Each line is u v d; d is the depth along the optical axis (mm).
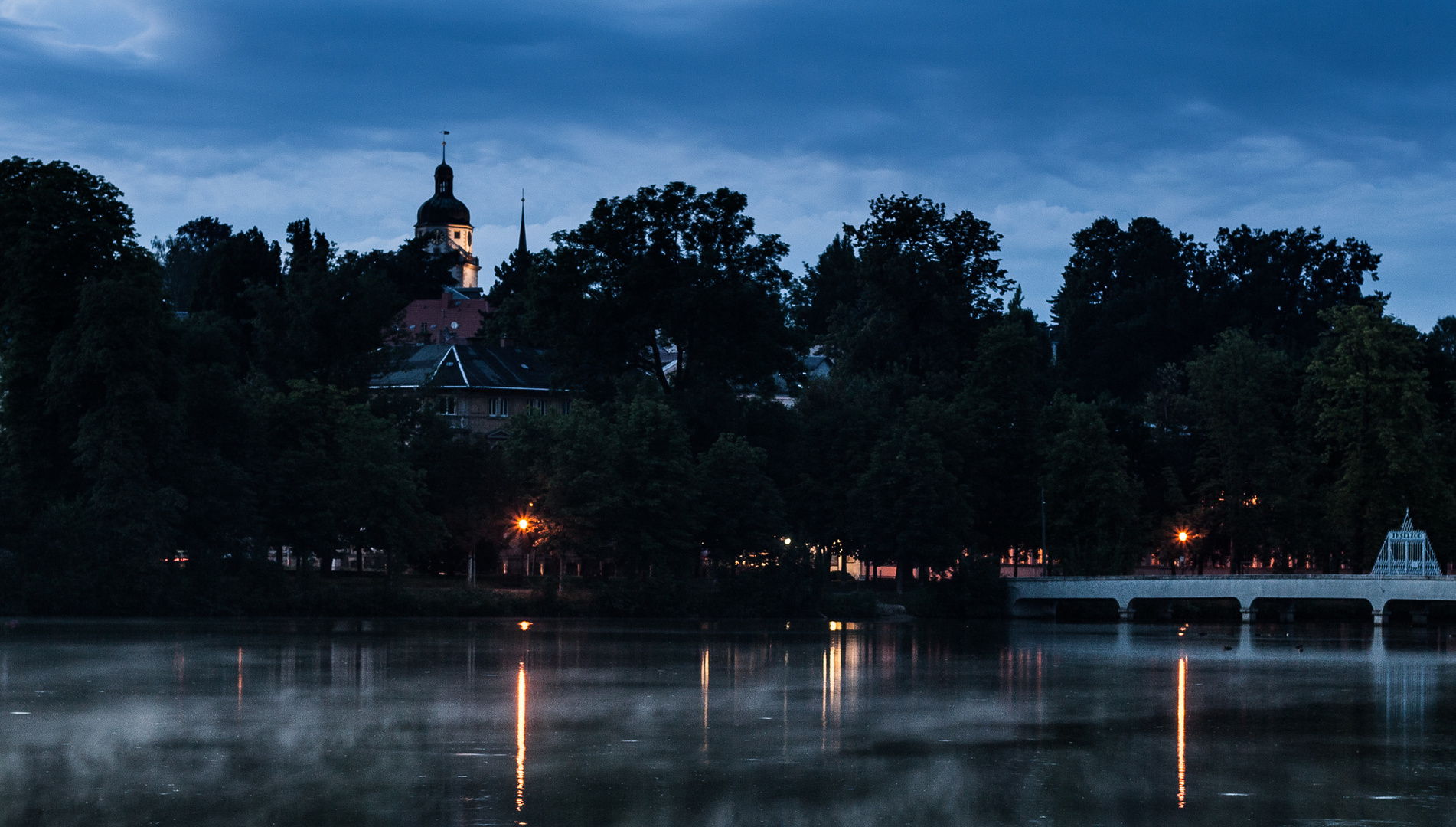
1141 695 68062
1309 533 153500
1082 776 44531
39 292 109188
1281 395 163250
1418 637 119562
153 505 104938
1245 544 158375
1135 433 174000
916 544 142375
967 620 144875
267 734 51625
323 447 127750
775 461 149125
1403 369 147500
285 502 121250
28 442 108750
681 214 150625
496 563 149125
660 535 133250
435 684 68562
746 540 138125
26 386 110125
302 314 152500
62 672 71188
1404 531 138000
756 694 66562
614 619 129500
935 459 143875
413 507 128375
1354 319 148125
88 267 111438
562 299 149000
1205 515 160000
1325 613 159625
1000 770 45500
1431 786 43250
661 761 46562
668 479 133750
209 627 102188
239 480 113625
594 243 149750
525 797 40656
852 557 163625
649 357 155875
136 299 106688
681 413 143375
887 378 169250
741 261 152000
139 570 105000
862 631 121188
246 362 157250
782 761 46844
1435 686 73000
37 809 38844
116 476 104125
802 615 139125
